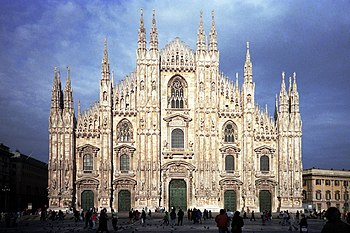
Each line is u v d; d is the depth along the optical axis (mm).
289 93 120125
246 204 114625
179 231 66562
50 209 110500
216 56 118312
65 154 112812
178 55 119750
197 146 115875
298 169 116188
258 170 116938
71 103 114500
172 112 117875
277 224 89375
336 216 19188
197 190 114625
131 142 115625
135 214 97750
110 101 115125
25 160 180625
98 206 113000
